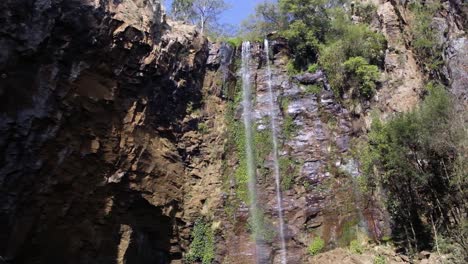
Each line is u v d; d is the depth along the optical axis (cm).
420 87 2456
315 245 2062
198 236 2116
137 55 1945
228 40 2597
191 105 2281
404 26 2773
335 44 2556
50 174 1617
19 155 1520
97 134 1784
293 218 2141
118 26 1853
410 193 1983
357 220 2109
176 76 2177
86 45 1730
